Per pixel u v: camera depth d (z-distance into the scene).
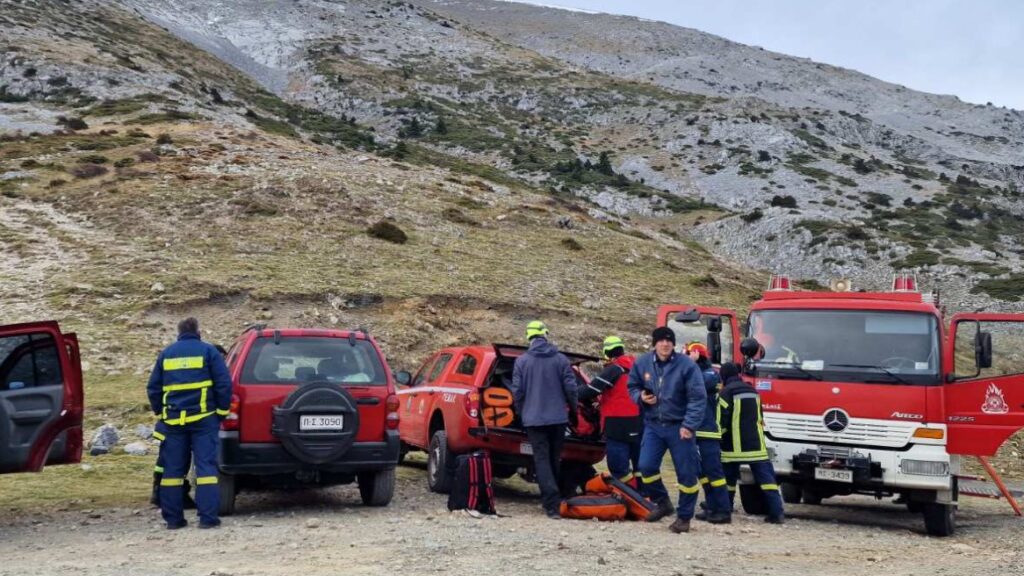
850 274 68.50
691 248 55.62
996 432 10.02
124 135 57.34
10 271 27.95
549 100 156.38
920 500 10.36
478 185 55.91
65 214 37.09
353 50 167.38
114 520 9.20
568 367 9.91
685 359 9.16
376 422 9.76
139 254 30.53
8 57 85.31
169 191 40.09
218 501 8.68
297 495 11.31
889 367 10.55
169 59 115.19
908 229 83.38
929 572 7.29
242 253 31.88
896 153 148.62
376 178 48.94
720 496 9.81
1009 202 104.12
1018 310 55.47
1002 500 15.60
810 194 103.44
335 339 10.05
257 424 9.30
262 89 123.81
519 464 10.87
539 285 32.81
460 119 134.12
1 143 52.88
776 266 73.31
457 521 9.09
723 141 129.25
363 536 7.97
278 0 193.00
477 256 36.41
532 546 7.56
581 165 112.12
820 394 10.62
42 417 8.58
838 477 10.41
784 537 9.12
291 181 43.62
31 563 6.82
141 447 13.88
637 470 10.73
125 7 147.75
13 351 8.58
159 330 23.23
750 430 10.24
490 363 11.10
